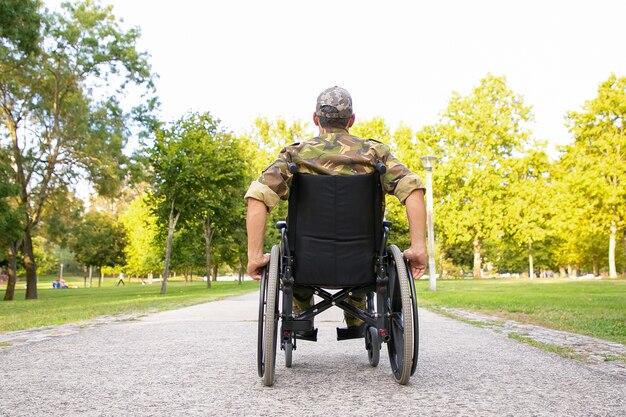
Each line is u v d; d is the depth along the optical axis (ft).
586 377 11.18
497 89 144.56
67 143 96.32
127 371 12.17
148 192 86.33
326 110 11.07
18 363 13.43
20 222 84.79
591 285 77.51
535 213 138.31
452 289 70.18
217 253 144.46
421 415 8.12
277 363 13.30
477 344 16.79
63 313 35.65
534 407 8.59
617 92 130.93
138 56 94.58
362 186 10.41
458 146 145.18
